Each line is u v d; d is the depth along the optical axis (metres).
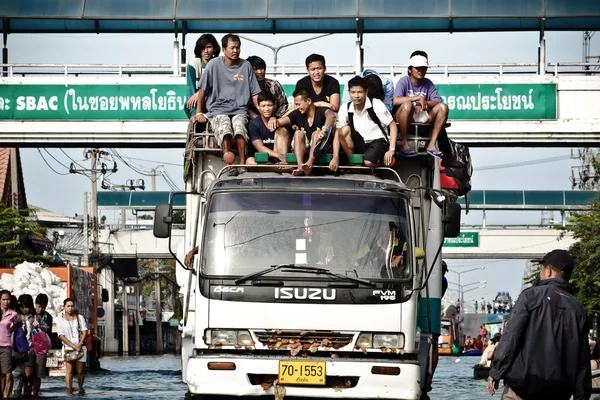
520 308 18.62
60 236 124.00
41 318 42.06
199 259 23.34
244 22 62.88
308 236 23.47
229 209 23.66
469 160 30.41
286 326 22.92
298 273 23.12
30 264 55.28
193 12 61.62
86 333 42.78
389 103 28.44
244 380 22.64
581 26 62.25
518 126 59.34
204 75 28.31
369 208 23.75
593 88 59.31
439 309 25.52
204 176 26.66
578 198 137.25
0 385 35.50
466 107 59.41
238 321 22.98
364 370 22.61
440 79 59.44
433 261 23.97
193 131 26.88
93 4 62.16
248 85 28.23
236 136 26.33
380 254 23.41
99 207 130.00
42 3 61.88
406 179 26.17
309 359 22.64
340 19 61.66
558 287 18.88
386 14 61.16
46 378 55.44
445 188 30.31
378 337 23.09
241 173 24.88
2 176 100.31
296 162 25.34
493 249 134.12
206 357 22.73
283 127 26.56
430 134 26.33
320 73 28.41
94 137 59.94
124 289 145.38
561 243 133.12
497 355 18.59
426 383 25.00
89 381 54.56
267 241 23.41
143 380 56.09
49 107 60.12
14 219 82.25
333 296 23.03
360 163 25.61
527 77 59.44
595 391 34.75
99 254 115.81
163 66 61.84
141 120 59.84
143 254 123.56
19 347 35.62
